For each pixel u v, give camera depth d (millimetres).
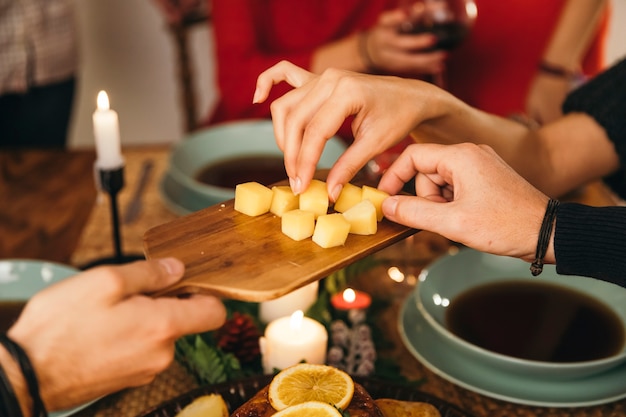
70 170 1136
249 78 1448
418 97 757
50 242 977
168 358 591
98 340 560
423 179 750
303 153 698
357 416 623
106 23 2055
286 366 734
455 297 841
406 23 1232
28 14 1547
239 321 756
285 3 1484
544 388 738
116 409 736
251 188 729
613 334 787
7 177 1112
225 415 652
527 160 904
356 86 702
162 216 1038
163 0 1589
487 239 690
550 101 1482
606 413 727
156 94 2166
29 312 557
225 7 1440
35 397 544
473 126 847
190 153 1117
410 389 674
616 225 674
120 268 571
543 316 816
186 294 651
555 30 1455
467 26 1192
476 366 764
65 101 1709
